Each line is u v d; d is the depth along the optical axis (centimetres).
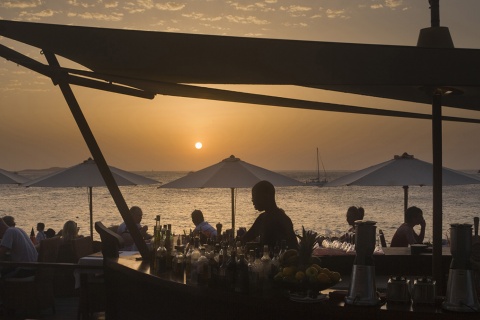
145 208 5650
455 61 351
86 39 409
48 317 637
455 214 5184
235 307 449
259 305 423
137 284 558
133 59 429
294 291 408
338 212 5022
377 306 389
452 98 501
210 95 499
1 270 656
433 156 493
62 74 551
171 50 404
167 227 538
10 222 1019
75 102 571
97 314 621
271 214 555
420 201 7019
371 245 395
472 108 536
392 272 671
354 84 386
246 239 562
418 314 373
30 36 414
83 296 623
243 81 439
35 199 7506
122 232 817
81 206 6078
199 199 7412
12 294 648
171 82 486
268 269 431
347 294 407
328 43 368
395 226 3666
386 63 362
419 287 389
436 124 486
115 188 595
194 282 478
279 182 935
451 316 368
